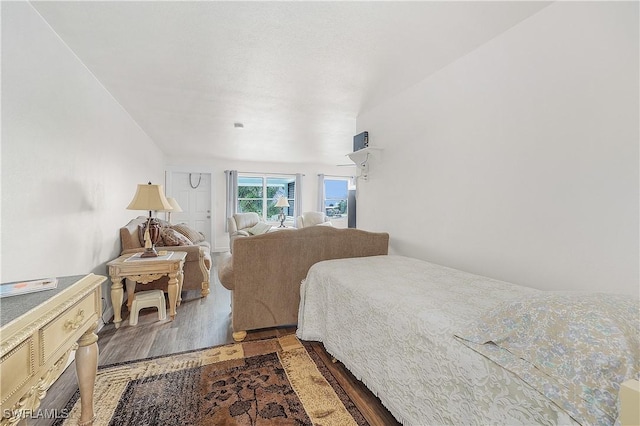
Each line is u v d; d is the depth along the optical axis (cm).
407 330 117
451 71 212
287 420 133
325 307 187
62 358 97
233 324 214
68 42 183
